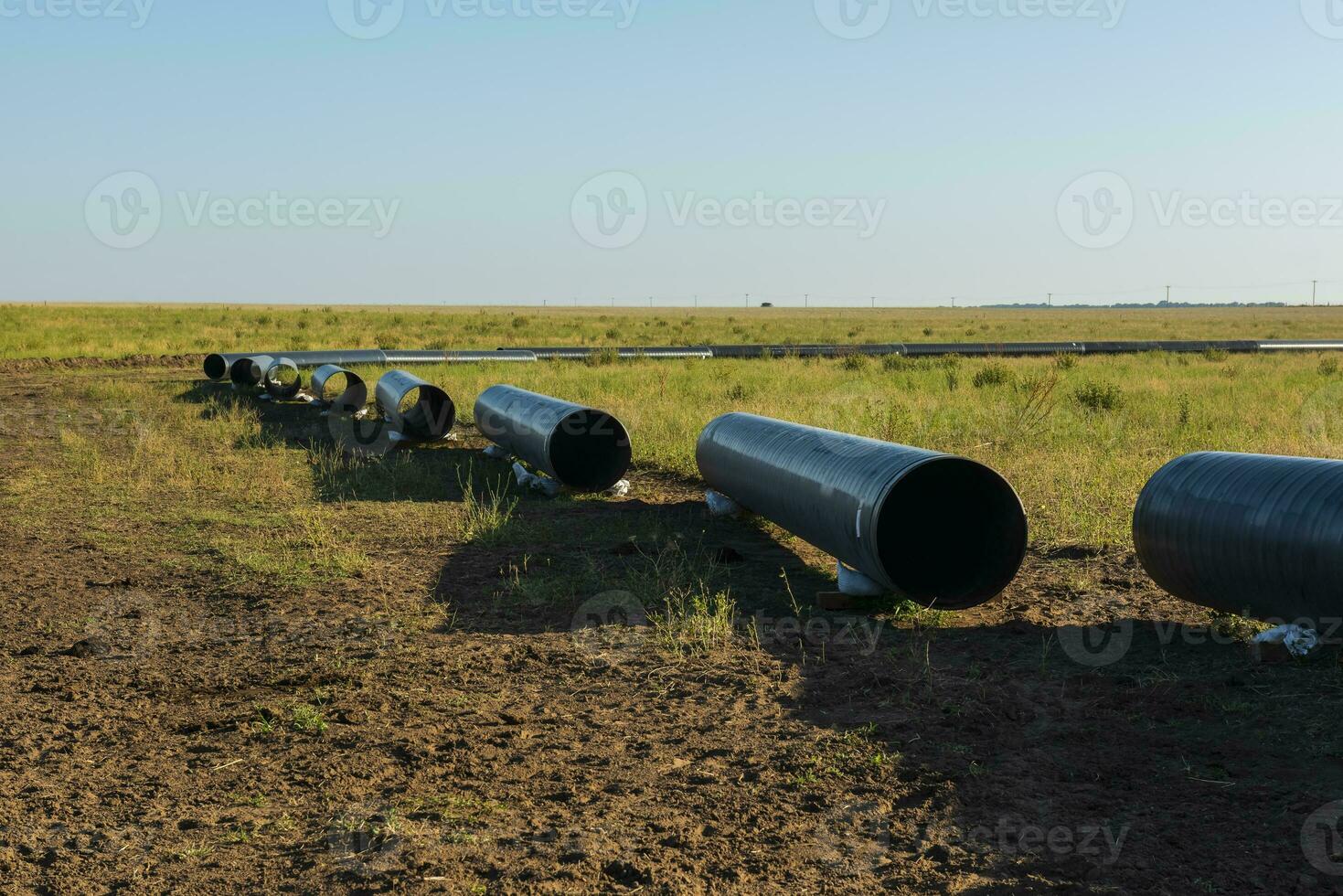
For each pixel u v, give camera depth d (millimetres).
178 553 9562
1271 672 6293
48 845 4418
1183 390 21688
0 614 7727
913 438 14922
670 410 18516
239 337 47125
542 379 25391
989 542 7945
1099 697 6000
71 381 27781
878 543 7344
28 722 5758
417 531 10516
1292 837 4340
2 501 11812
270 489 12680
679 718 5777
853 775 5027
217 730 5672
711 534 10602
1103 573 8750
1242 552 6648
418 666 6645
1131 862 4168
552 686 6293
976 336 62406
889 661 6648
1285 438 14461
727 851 4309
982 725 5598
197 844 4414
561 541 10180
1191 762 5105
